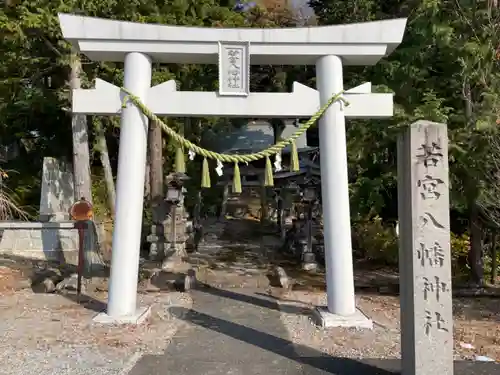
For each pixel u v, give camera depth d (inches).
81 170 513.3
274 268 494.6
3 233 556.7
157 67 520.4
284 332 281.1
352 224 575.2
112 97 301.0
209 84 591.8
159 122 300.0
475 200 371.6
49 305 340.8
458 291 387.2
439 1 373.7
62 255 549.3
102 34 297.4
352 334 275.7
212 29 298.7
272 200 960.3
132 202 297.7
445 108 382.9
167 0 514.9
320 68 307.3
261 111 303.6
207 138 992.9
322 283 431.8
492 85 365.7
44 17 422.3
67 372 214.5
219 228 862.5
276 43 301.4
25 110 645.9
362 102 303.4
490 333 281.6
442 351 190.1
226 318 313.7
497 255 463.5
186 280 404.5
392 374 211.9
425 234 193.3
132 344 255.9
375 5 539.2
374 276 460.4
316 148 770.2
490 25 360.8
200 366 223.1
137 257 303.0
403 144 203.3
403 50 419.8
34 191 694.5
